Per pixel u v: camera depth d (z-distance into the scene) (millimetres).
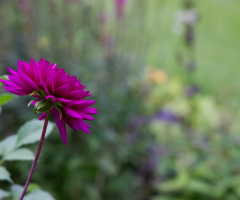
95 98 2549
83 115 817
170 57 5312
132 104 2895
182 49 5391
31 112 2434
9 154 1023
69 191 2420
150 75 3953
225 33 6984
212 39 6719
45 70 809
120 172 2801
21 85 800
